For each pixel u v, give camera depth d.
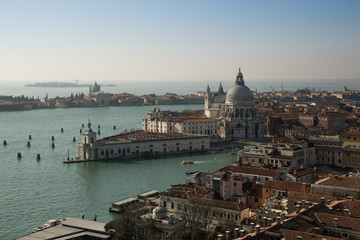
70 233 170.00
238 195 184.12
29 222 199.38
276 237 103.62
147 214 167.00
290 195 146.00
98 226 176.75
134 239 149.75
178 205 174.38
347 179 158.62
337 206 128.25
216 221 160.62
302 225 112.00
